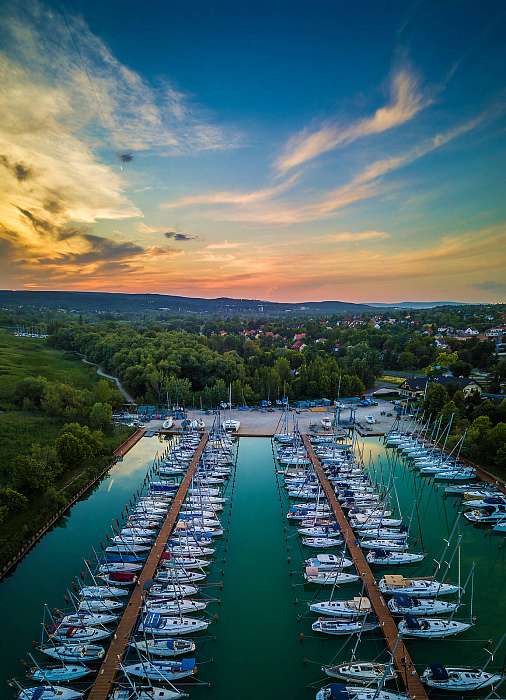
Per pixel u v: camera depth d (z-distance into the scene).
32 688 47.81
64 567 71.25
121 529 81.56
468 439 113.25
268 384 177.75
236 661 53.41
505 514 85.38
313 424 145.00
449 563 69.12
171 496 93.88
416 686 48.06
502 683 49.62
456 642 55.28
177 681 50.28
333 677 50.59
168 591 63.00
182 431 138.62
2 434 121.69
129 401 175.38
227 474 106.44
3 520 76.19
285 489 99.94
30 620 59.44
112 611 60.25
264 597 64.38
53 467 96.50
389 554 72.38
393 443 127.75
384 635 55.38
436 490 101.44
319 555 71.62
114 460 114.88
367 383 199.62
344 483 98.44
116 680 49.44
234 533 81.44
